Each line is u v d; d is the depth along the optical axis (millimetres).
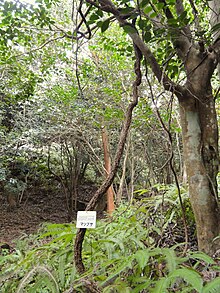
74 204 7805
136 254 1012
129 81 4914
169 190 2393
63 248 1324
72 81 5129
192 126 1598
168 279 844
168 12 1517
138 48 1532
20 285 1049
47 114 5766
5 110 5898
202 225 1539
